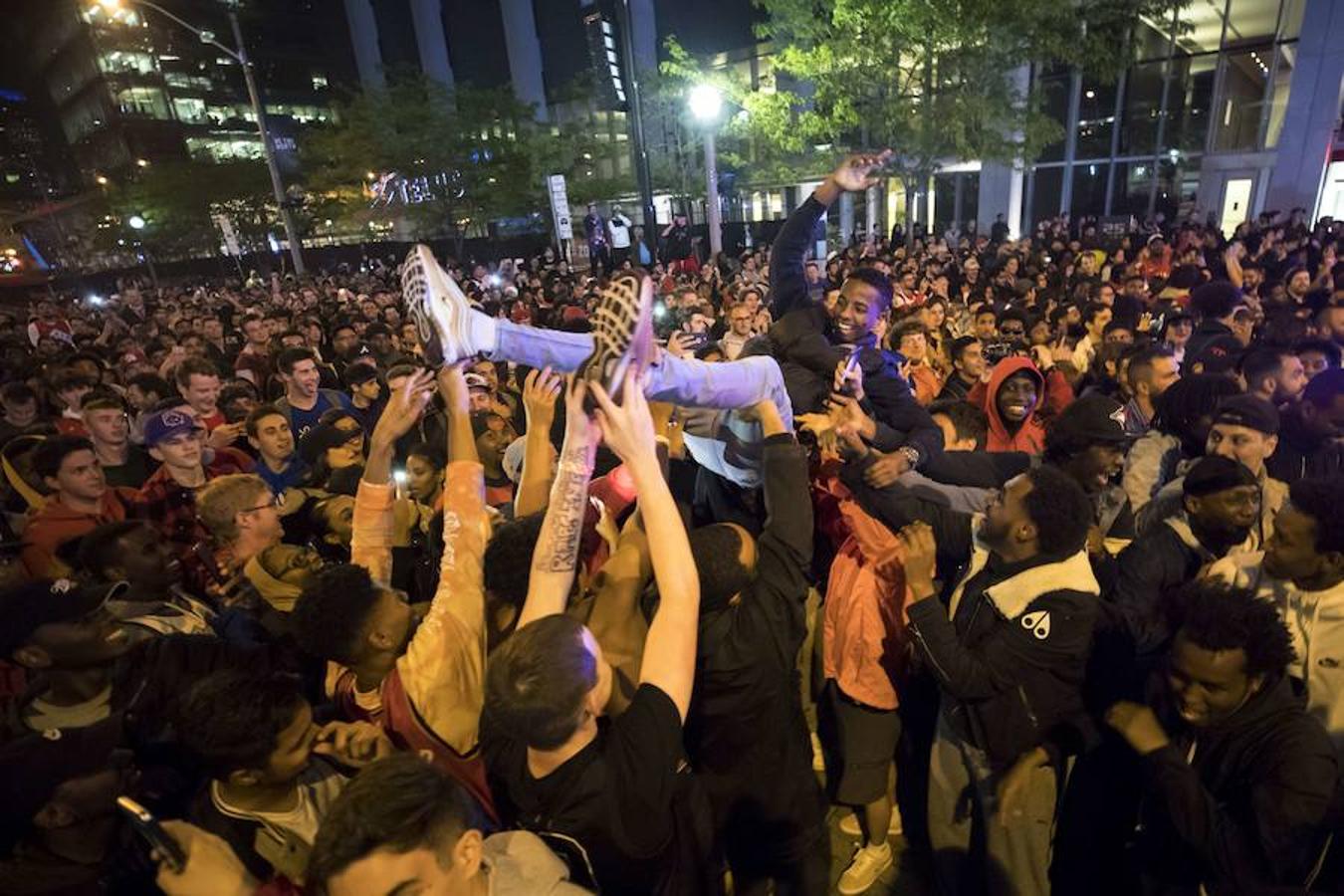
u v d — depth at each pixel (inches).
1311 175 743.1
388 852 42.9
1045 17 504.7
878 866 110.0
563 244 744.3
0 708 88.4
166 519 146.0
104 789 65.5
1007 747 84.7
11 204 3198.8
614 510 107.5
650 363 62.3
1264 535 104.8
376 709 76.5
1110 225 772.0
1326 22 701.3
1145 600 94.3
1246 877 64.0
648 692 58.7
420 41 1711.4
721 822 85.9
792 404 121.1
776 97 632.4
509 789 62.1
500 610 75.1
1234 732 68.1
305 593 75.1
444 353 66.7
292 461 174.1
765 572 81.3
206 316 419.8
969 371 196.7
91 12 2123.5
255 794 61.7
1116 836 91.7
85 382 243.3
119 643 76.4
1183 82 801.6
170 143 2337.6
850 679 102.3
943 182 979.3
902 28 500.7
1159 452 128.4
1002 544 85.4
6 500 172.9
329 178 1096.2
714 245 527.8
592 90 1237.7
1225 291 232.4
